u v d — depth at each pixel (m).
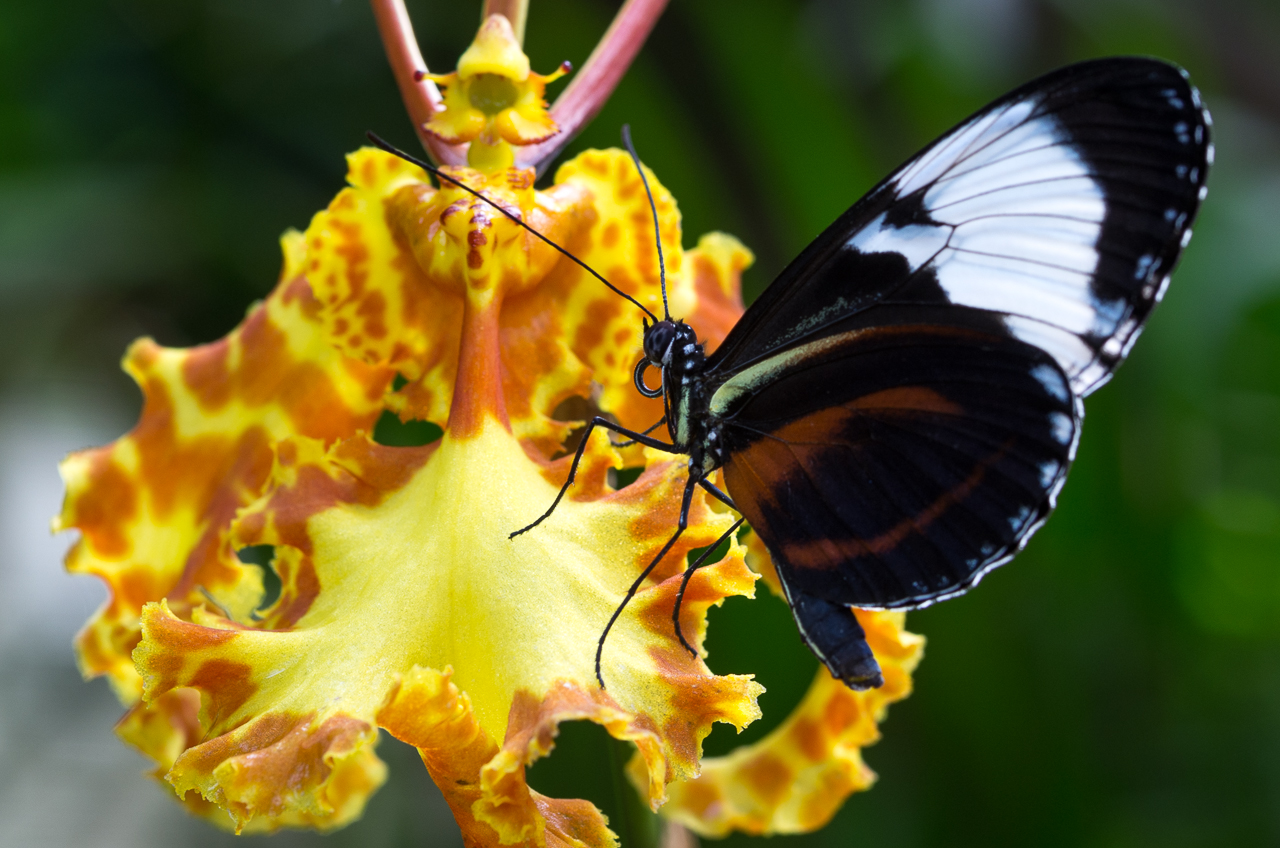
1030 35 0.44
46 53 0.64
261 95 0.64
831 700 0.30
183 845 0.46
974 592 0.37
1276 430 0.45
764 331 0.28
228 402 0.30
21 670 0.52
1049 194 0.28
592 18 0.38
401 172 0.29
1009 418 0.28
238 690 0.27
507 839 0.27
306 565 0.28
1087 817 0.37
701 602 0.27
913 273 0.28
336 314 0.29
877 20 0.42
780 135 0.38
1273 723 0.43
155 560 0.30
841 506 0.28
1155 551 0.40
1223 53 0.51
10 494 0.59
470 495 0.28
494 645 0.27
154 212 0.63
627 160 0.29
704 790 0.31
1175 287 0.42
